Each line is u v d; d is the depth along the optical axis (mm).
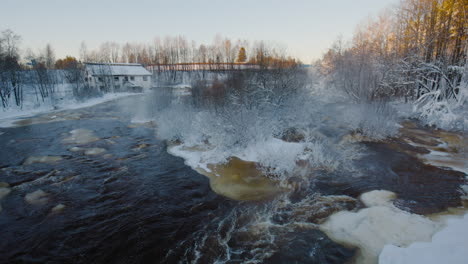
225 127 13336
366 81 20609
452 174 10234
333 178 10148
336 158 12008
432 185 9312
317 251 6141
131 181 10500
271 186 9703
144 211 8258
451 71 19391
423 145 14000
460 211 7480
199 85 26062
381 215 7414
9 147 15398
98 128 20766
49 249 6527
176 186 9977
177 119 17047
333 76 29594
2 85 33062
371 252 5973
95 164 12453
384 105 16766
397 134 16094
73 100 38688
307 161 11680
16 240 6867
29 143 16328
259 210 8125
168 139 16516
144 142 16297
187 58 79312
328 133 16297
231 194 9242
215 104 17516
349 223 7152
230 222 7531
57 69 60438
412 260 5520
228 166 11586
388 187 9250
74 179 10727
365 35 31781
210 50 73688
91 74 50688
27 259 6188
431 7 23016
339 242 6418
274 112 16828
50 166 12211
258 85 18141
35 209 8414
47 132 19562
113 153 14102
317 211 7898
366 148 13641
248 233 6969
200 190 9625
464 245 5758
